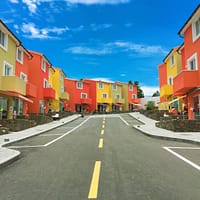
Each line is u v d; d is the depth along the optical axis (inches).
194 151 359.3
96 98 2348.7
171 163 277.4
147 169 249.4
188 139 462.3
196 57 701.3
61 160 300.2
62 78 1886.1
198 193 178.7
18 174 239.8
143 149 378.3
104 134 628.7
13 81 749.3
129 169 249.4
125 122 1080.8
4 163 273.6
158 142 466.9
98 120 1224.8
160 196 172.6
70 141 487.5
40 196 176.6
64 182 208.7
